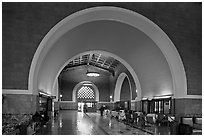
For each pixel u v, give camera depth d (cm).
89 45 1738
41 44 1116
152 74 1681
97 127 1361
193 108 1326
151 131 1173
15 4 1117
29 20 1124
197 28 1368
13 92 1079
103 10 1163
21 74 1097
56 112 2386
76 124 1506
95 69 3394
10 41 1102
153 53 1495
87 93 3547
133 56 1778
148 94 1838
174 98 1375
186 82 1330
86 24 1359
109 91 3469
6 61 1091
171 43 1300
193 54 1352
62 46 1466
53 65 1573
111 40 1670
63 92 3378
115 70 2947
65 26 1172
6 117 1055
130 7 1216
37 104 1219
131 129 1287
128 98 2797
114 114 2155
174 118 1341
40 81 1387
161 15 1284
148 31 1298
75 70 3434
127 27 1402
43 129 1219
